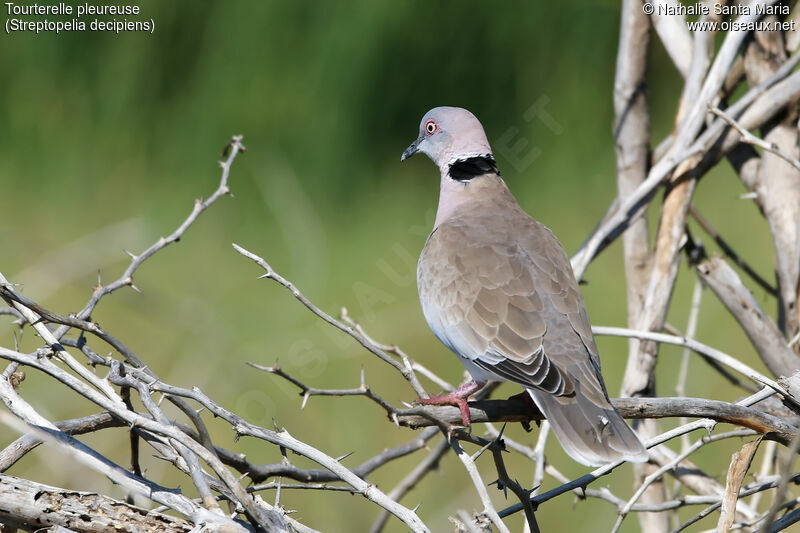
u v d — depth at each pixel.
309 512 10.33
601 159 17.73
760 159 9.28
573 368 7.36
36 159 18.53
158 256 16.06
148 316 12.87
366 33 18.22
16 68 18.94
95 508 5.62
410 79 18.25
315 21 18.36
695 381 11.74
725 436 6.82
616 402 7.12
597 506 10.86
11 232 15.95
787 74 8.99
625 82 9.41
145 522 5.61
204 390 12.03
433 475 11.27
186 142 18.25
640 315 8.91
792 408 6.77
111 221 17.03
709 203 16.31
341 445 11.74
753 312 8.66
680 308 13.81
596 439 6.88
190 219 7.32
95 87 18.75
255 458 11.59
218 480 6.46
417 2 18.25
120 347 6.31
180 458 5.99
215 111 18.22
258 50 18.34
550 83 18.22
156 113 18.59
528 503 6.24
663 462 8.66
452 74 18.27
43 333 6.16
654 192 9.02
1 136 18.75
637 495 6.71
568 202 17.33
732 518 6.02
